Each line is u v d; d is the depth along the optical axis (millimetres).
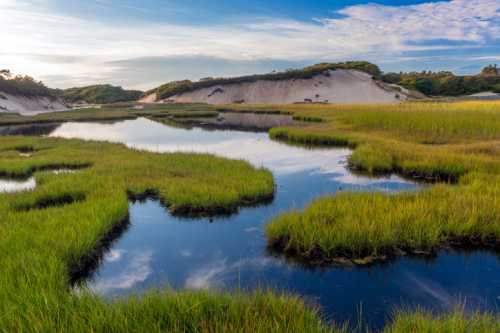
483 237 6789
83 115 60438
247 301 4316
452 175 12750
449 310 4840
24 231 6641
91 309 3881
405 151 15617
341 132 24734
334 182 12766
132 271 6320
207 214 9266
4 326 3604
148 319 3717
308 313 4105
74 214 7789
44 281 4793
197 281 5891
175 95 155125
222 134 30906
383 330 4305
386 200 8414
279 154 19266
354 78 142375
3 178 14039
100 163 14984
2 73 101250
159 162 15031
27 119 51031
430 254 6574
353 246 6453
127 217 8984
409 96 128875
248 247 7230
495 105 36969
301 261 6508
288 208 9680
